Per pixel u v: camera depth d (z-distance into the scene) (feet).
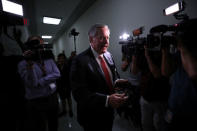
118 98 2.74
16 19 3.81
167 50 3.06
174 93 2.40
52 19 18.16
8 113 2.81
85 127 3.26
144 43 3.93
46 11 14.98
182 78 2.26
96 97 2.83
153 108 3.88
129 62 5.99
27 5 12.72
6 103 2.78
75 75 3.05
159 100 3.69
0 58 2.87
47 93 4.10
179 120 2.36
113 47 10.40
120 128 6.68
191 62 1.72
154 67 3.59
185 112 2.15
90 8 14.10
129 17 8.21
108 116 3.35
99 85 3.13
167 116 2.78
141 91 4.32
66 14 16.51
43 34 28.40
